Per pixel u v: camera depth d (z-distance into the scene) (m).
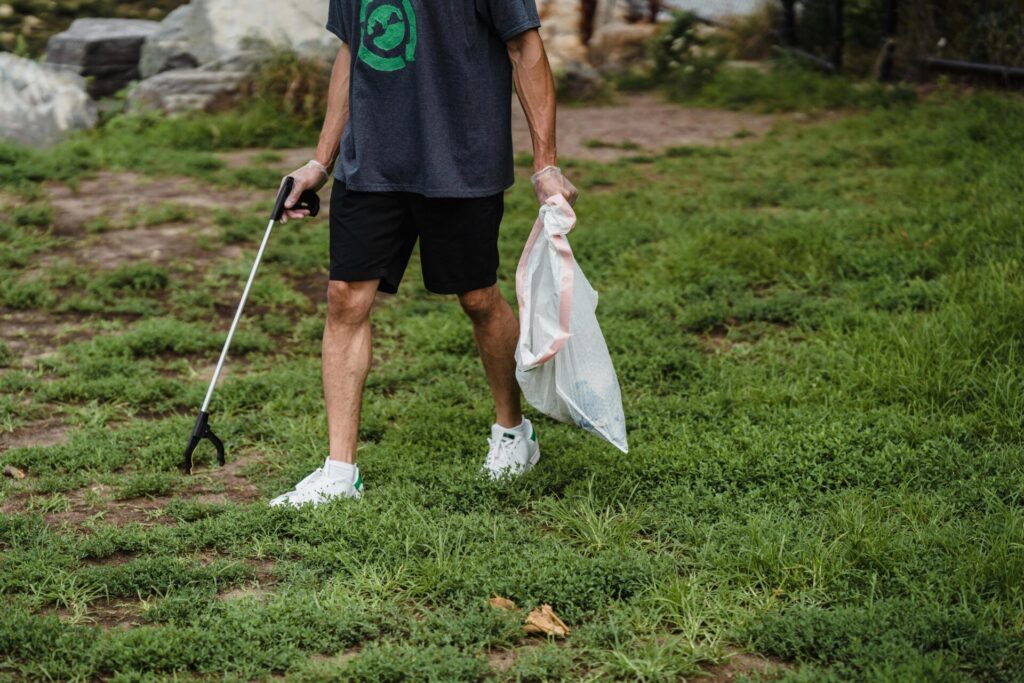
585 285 3.58
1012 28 11.78
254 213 8.21
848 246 6.72
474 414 4.53
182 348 5.53
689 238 7.09
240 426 4.50
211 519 3.55
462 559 3.22
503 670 2.73
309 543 3.39
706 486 3.82
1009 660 2.66
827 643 2.73
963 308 5.27
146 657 2.71
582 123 12.30
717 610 2.92
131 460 4.19
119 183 9.33
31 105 11.38
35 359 5.38
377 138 3.56
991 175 7.97
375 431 4.46
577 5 15.61
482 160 3.58
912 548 3.19
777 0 15.23
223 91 12.23
